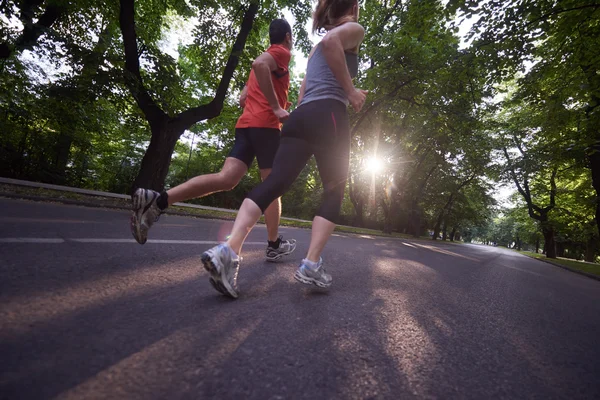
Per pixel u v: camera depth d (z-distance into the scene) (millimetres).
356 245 7059
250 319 1510
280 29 2545
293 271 2734
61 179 13734
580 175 19656
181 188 2164
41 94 12547
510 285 4344
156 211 2062
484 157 23922
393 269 3883
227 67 9891
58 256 2096
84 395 833
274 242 3080
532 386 1276
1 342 1020
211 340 1244
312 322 1589
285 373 1086
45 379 874
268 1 10156
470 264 6879
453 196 31922
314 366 1161
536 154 16812
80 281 1679
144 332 1233
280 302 1831
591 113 8055
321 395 989
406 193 27938
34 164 12984
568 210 25609
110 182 18984
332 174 2055
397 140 20594
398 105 16297
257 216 1830
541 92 10086
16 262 1830
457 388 1165
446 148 21078
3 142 12461
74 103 9984
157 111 9492
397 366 1264
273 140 2604
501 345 1711
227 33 11000
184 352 1126
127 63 9094
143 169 9312
